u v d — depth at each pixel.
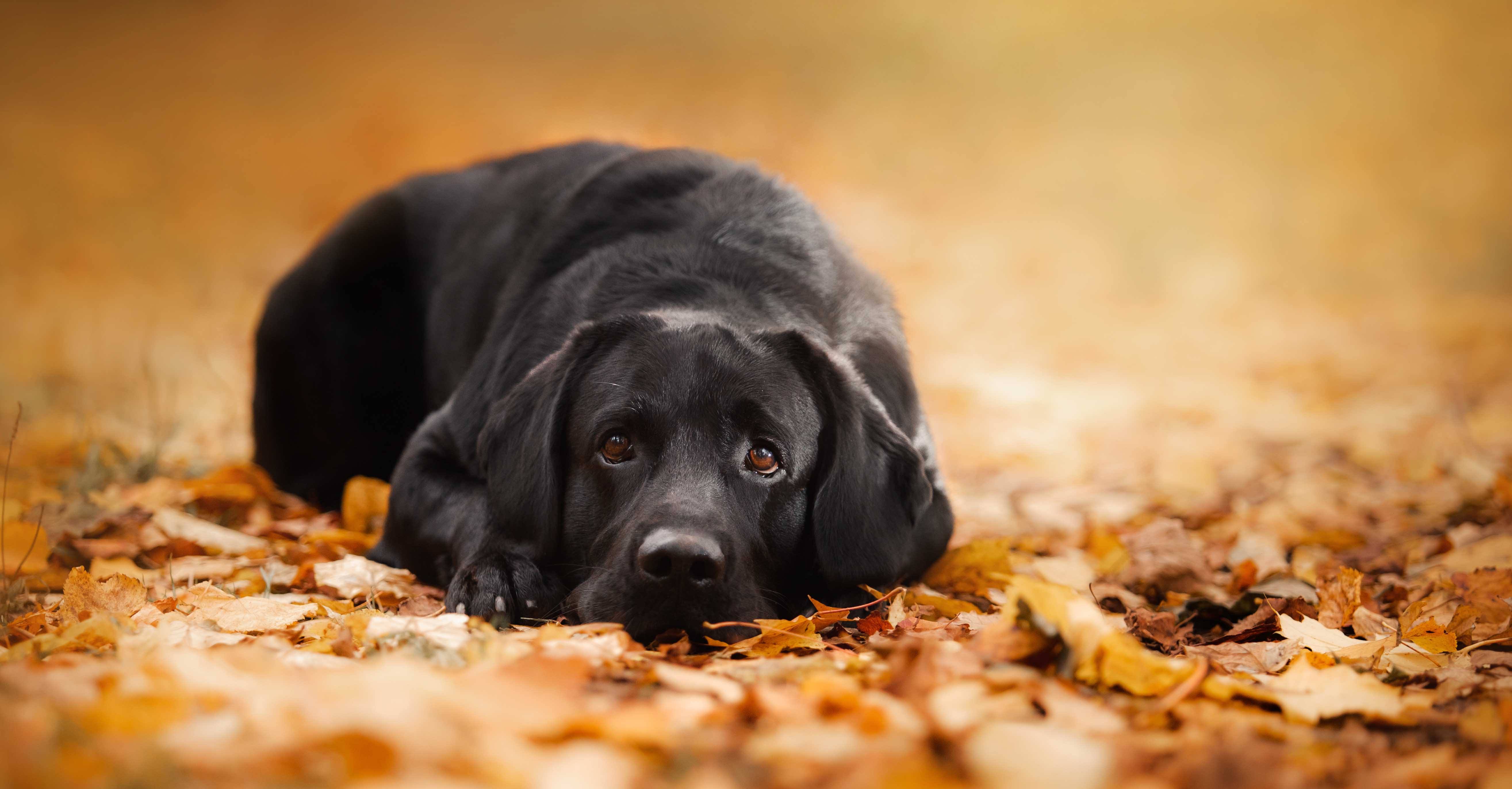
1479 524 6.26
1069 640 3.28
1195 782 2.58
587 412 4.19
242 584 4.65
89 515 5.57
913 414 5.05
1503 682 3.47
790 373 4.23
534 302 5.18
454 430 5.10
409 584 4.71
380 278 6.67
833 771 2.50
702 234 5.16
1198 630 4.55
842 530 4.21
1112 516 6.82
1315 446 8.97
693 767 2.54
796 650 3.82
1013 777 2.47
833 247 5.31
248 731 2.53
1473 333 13.88
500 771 2.39
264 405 6.79
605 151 6.26
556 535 4.27
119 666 3.01
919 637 3.76
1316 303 16.81
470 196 6.67
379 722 2.47
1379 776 2.63
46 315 13.24
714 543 3.76
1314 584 4.98
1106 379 12.29
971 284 17.16
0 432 7.80
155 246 17.70
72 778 2.25
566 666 3.04
